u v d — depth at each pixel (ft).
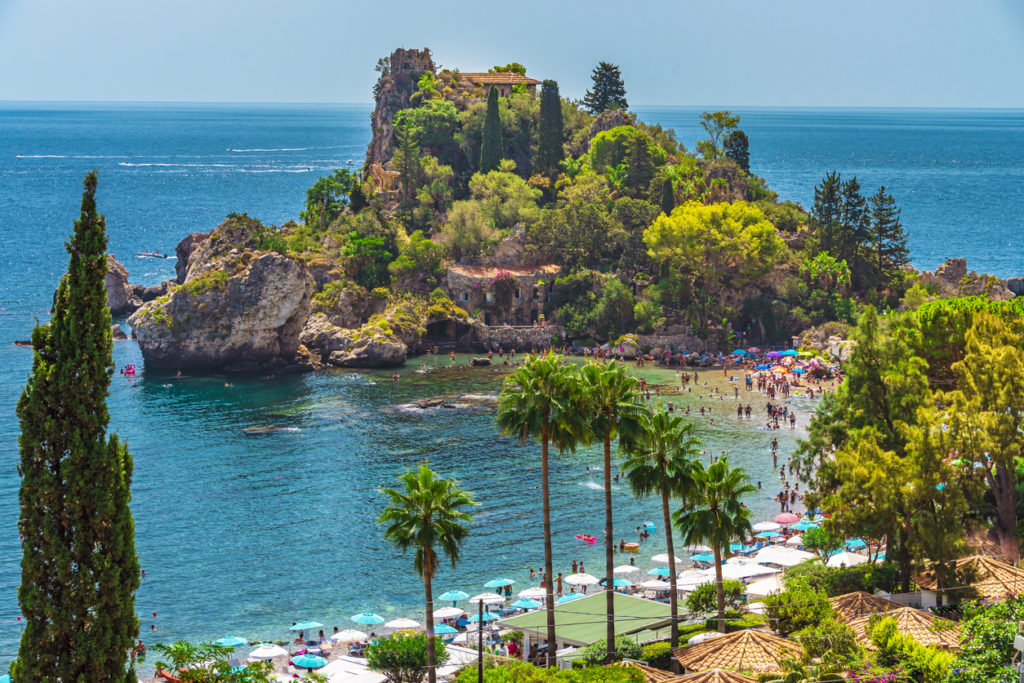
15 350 630.33
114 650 146.82
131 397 544.62
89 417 146.51
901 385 297.74
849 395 310.45
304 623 284.20
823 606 246.88
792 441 476.13
